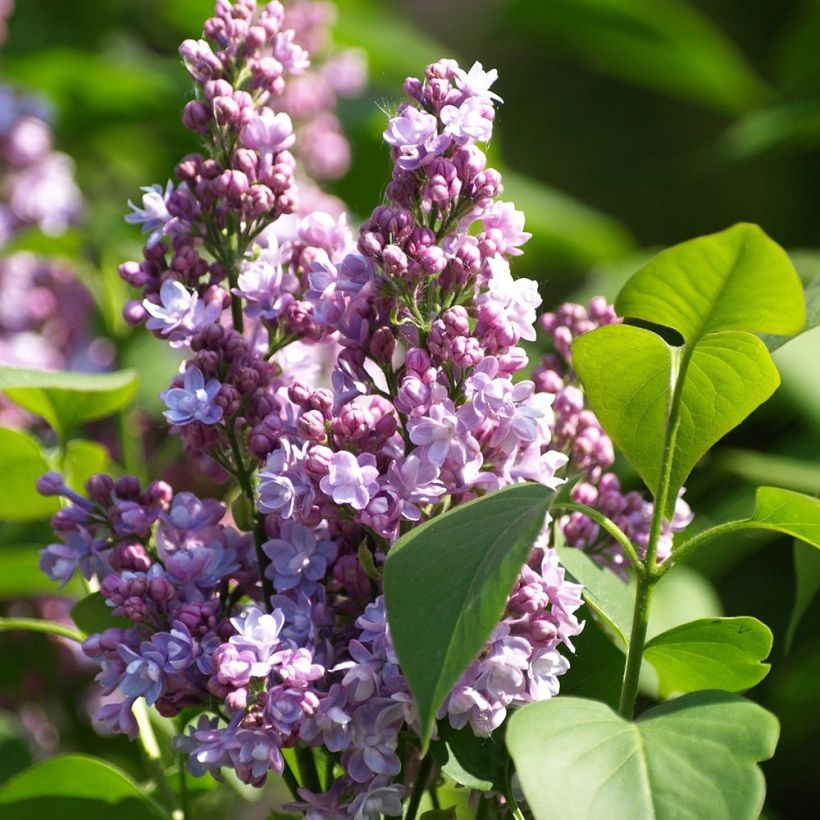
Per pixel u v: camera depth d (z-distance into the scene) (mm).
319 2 1929
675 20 2248
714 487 1869
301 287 1285
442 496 1239
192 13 2090
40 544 1572
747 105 2434
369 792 1231
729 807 1180
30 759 1483
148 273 1293
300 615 1242
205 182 1283
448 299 1248
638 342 1239
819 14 2238
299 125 1743
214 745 1229
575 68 4141
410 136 1245
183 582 1267
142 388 1627
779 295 1198
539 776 1182
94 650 1258
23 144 1819
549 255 2066
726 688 1283
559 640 1240
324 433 1237
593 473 1322
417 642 1181
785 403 1751
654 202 3947
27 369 1350
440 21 4215
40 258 1826
